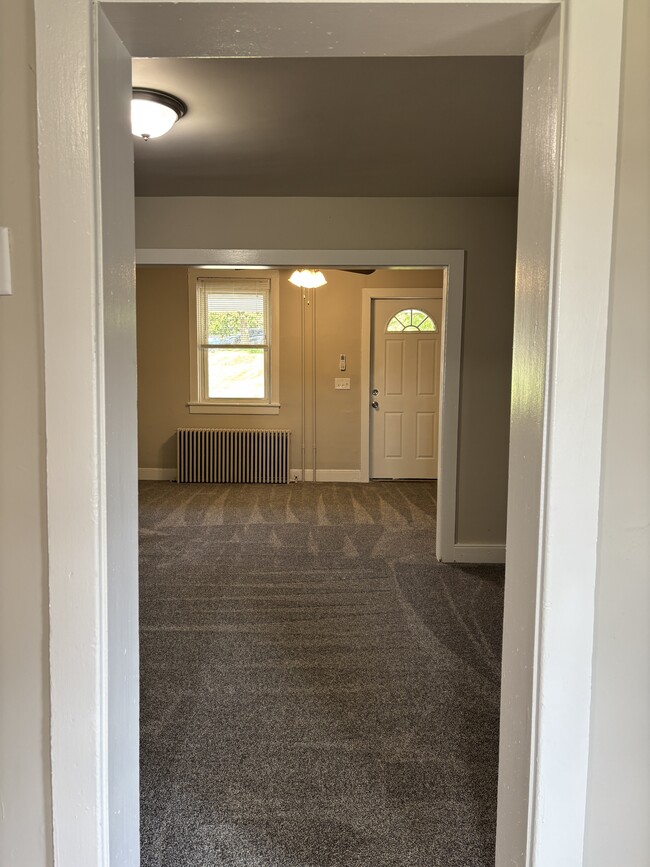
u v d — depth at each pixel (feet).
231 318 22.22
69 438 3.42
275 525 16.43
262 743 6.63
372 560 13.44
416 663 8.58
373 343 22.21
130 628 3.98
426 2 3.18
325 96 7.32
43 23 3.23
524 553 3.66
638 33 3.26
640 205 3.34
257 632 9.61
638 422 3.45
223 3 3.20
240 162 9.95
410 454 22.57
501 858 4.01
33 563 3.56
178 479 22.18
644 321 3.40
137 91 7.06
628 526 3.50
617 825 3.63
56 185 3.31
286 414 22.33
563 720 3.51
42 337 3.45
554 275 3.32
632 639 3.55
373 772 6.15
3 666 3.62
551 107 3.33
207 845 5.15
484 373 12.91
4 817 3.70
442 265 12.55
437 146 9.16
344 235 12.32
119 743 3.83
